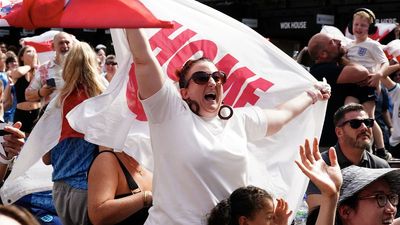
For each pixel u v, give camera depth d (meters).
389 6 15.60
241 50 5.34
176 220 4.38
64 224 5.68
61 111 5.66
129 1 3.79
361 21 9.48
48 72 9.58
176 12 5.18
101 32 21.91
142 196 5.15
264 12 19.16
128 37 4.30
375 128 9.23
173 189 4.39
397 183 4.88
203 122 4.48
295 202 5.29
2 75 11.89
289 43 19.20
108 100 5.01
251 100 5.38
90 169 5.21
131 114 4.99
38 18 3.68
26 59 11.80
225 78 4.58
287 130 5.28
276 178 5.20
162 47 5.20
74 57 5.76
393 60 11.27
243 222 4.26
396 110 11.10
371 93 8.52
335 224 4.95
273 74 5.39
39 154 5.59
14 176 5.57
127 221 5.19
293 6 18.20
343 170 5.04
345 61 8.55
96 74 5.77
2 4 4.14
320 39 8.45
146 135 5.09
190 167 4.33
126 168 5.26
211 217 4.28
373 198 4.82
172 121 4.39
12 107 11.88
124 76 5.00
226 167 4.42
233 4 19.52
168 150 4.40
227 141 4.48
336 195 4.36
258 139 4.97
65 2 3.70
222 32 5.29
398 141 11.14
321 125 5.47
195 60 4.59
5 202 5.87
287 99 5.40
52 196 5.95
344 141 6.52
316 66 8.50
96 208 5.11
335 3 17.02
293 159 5.28
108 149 5.25
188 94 4.53
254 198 4.26
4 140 5.17
